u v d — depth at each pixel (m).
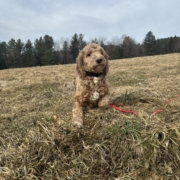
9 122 1.04
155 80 1.89
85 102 0.99
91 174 0.67
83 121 0.89
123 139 0.74
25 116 1.06
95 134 0.80
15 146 0.80
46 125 0.89
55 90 1.68
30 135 0.83
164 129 0.74
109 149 0.73
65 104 1.17
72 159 0.71
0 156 0.75
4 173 0.68
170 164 0.66
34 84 2.16
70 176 0.67
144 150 0.69
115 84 1.90
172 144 0.69
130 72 2.79
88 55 0.99
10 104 1.34
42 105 1.24
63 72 3.44
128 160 0.69
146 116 0.86
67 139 0.79
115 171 0.68
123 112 0.94
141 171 0.66
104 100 0.98
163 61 4.20
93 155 0.72
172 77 2.02
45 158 0.72
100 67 0.94
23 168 0.69
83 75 0.98
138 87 1.56
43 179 0.66
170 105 1.01
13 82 2.37
